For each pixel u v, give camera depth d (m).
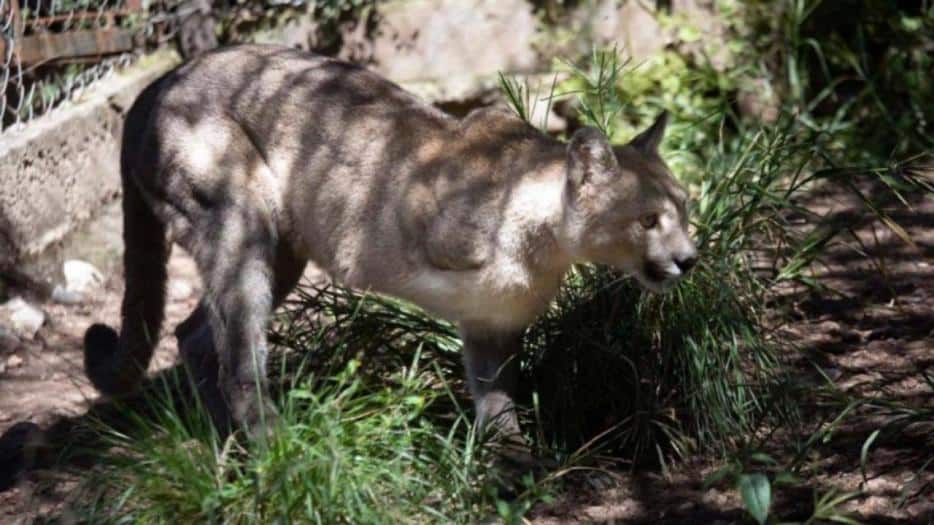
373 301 8.90
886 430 7.86
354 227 8.04
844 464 7.84
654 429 8.23
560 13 14.37
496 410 8.05
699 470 7.99
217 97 8.29
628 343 8.36
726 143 13.77
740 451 8.01
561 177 7.59
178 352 9.93
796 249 9.95
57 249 11.40
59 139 11.55
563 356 8.41
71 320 10.95
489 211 7.63
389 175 7.95
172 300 11.34
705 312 8.32
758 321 8.86
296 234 8.37
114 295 11.59
